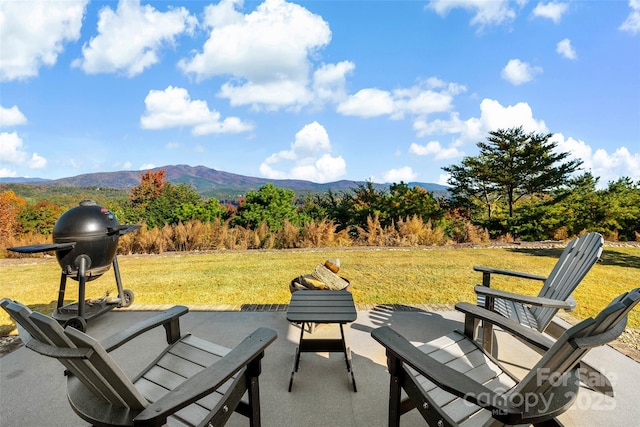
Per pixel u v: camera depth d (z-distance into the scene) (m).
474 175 23.52
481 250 9.13
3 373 2.90
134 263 7.83
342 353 3.20
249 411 1.89
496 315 2.24
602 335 1.30
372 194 14.73
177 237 9.95
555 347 1.25
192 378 1.49
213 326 3.85
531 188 22.55
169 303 4.78
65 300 5.20
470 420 1.65
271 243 10.04
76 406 1.48
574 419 2.25
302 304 2.93
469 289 5.32
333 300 3.03
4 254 9.56
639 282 5.68
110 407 1.46
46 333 1.24
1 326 3.95
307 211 16.56
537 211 12.45
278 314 4.21
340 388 2.65
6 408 2.43
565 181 21.41
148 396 1.86
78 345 1.20
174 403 1.35
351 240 10.71
